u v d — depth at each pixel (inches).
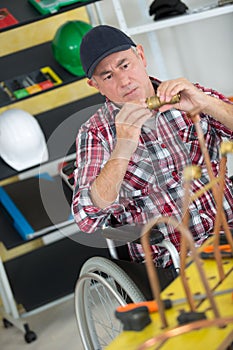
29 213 171.2
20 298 169.5
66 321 171.3
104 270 121.4
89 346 129.5
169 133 122.5
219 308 82.7
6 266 179.8
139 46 125.3
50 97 181.6
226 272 91.3
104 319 164.2
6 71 173.5
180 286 90.1
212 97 120.9
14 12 166.4
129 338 80.9
